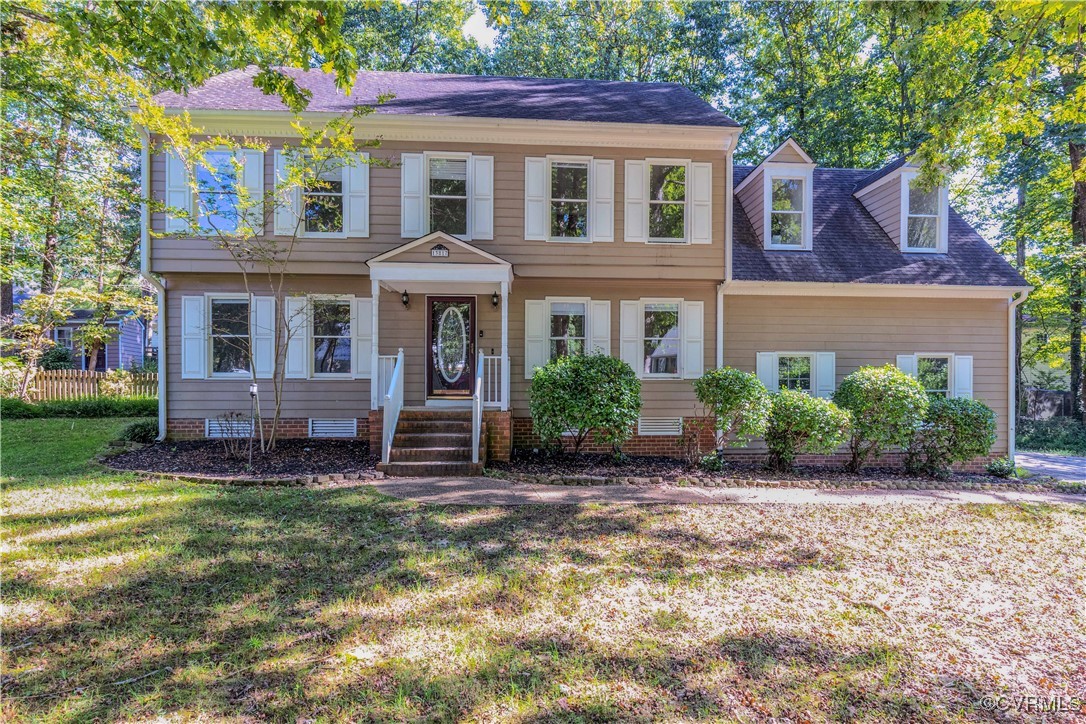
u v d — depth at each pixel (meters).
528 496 6.89
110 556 4.48
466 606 3.76
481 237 10.24
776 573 4.54
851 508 6.78
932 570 4.70
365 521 5.57
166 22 5.39
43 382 15.26
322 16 5.33
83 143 14.70
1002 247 20.44
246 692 2.78
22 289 19.34
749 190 12.04
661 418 10.70
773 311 10.97
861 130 19.31
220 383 10.24
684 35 21.77
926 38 8.01
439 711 2.66
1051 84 12.44
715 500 7.04
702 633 3.49
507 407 9.32
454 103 10.77
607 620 3.62
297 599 3.81
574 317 10.81
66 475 7.51
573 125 10.09
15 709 2.62
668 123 10.24
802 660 3.21
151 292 20.17
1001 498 7.79
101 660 3.04
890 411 9.27
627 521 5.87
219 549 4.68
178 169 9.71
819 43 21.05
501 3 5.74
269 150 9.93
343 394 10.46
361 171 10.12
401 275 9.16
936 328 11.16
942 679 3.07
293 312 10.41
